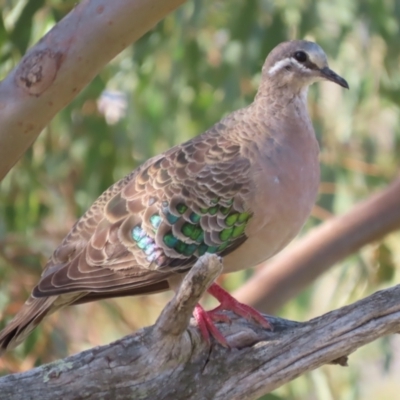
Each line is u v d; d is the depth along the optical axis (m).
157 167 8.63
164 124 14.33
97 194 13.77
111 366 7.09
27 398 6.99
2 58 11.80
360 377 14.73
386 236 13.46
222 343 7.39
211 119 14.13
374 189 15.00
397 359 19.62
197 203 8.36
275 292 12.81
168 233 8.34
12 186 13.70
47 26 11.96
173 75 13.98
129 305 14.37
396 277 14.34
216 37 13.87
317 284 15.41
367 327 7.22
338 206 14.57
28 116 7.63
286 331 7.57
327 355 7.28
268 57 9.23
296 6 13.16
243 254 8.58
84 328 14.07
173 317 6.82
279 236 8.45
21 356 12.64
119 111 14.22
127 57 13.65
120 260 8.36
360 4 13.52
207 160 8.50
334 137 14.73
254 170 8.32
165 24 13.20
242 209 8.31
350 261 14.15
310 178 8.50
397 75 14.20
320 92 13.76
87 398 7.08
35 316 8.15
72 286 8.24
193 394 7.25
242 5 13.12
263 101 8.95
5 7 12.05
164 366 7.18
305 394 14.03
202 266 6.34
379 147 15.82
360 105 14.36
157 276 8.35
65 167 14.09
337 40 13.48
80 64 7.65
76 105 13.05
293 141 8.53
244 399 7.34
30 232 13.77
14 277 13.30
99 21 7.62
